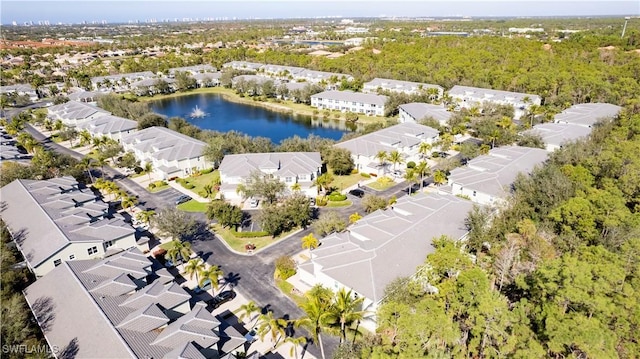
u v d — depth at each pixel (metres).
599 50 186.25
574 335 32.03
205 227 71.38
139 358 36.22
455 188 76.75
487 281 39.16
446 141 105.38
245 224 71.94
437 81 173.88
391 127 113.19
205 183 91.62
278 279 55.91
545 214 55.62
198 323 41.94
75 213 66.44
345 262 51.12
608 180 59.75
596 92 138.75
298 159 89.75
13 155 102.25
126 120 127.38
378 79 185.00
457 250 45.12
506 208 58.97
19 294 47.44
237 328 46.69
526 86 155.25
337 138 130.38
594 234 49.22
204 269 58.47
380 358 32.50
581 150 75.19
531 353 32.34
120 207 79.81
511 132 106.31
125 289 47.22
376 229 57.62
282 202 73.38
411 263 50.88
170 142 103.81
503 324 34.38
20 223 64.00
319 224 63.78
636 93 131.12
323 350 43.50
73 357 37.75
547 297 38.00
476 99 152.50
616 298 35.72
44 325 42.25
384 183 88.25
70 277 47.88
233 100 190.12
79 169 90.38
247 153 96.62
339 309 38.16
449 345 35.31
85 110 140.50
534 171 67.81
